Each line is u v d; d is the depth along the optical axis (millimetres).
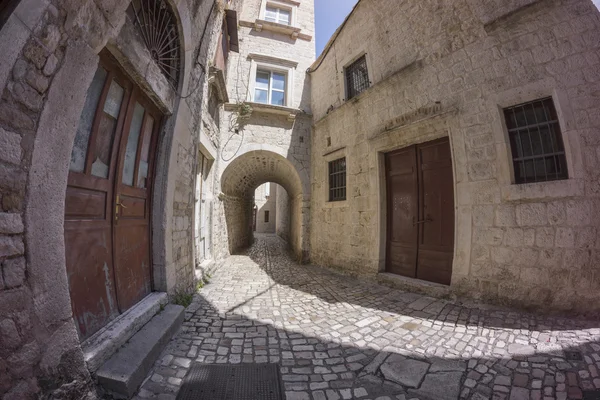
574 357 2182
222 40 5660
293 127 7668
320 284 4957
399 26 4898
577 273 2889
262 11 8359
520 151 3395
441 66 4137
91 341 1872
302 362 2318
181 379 2016
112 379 1695
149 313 2576
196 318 3146
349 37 6238
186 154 3711
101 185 2119
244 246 10797
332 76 6898
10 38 1188
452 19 3998
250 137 7352
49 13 1341
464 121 3799
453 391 1923
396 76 4770
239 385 1985
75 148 1840
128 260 2568
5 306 1209
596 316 2766
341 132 6238
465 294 3652
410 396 1898
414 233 4609
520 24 3348
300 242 7516
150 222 3066
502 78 3475
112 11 1771
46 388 1382
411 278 4562
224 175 7129
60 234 1514
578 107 2951
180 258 3592
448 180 4168
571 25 3033
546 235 3074
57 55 1436
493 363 2219
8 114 1212
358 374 2164
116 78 2234
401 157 4914
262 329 2949
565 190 2955
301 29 8508
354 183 5695
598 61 2893
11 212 1243
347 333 2879
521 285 3215
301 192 7641
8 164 1221
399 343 2641
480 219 3582
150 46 2678
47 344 1404
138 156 2730
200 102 4305
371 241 5164
